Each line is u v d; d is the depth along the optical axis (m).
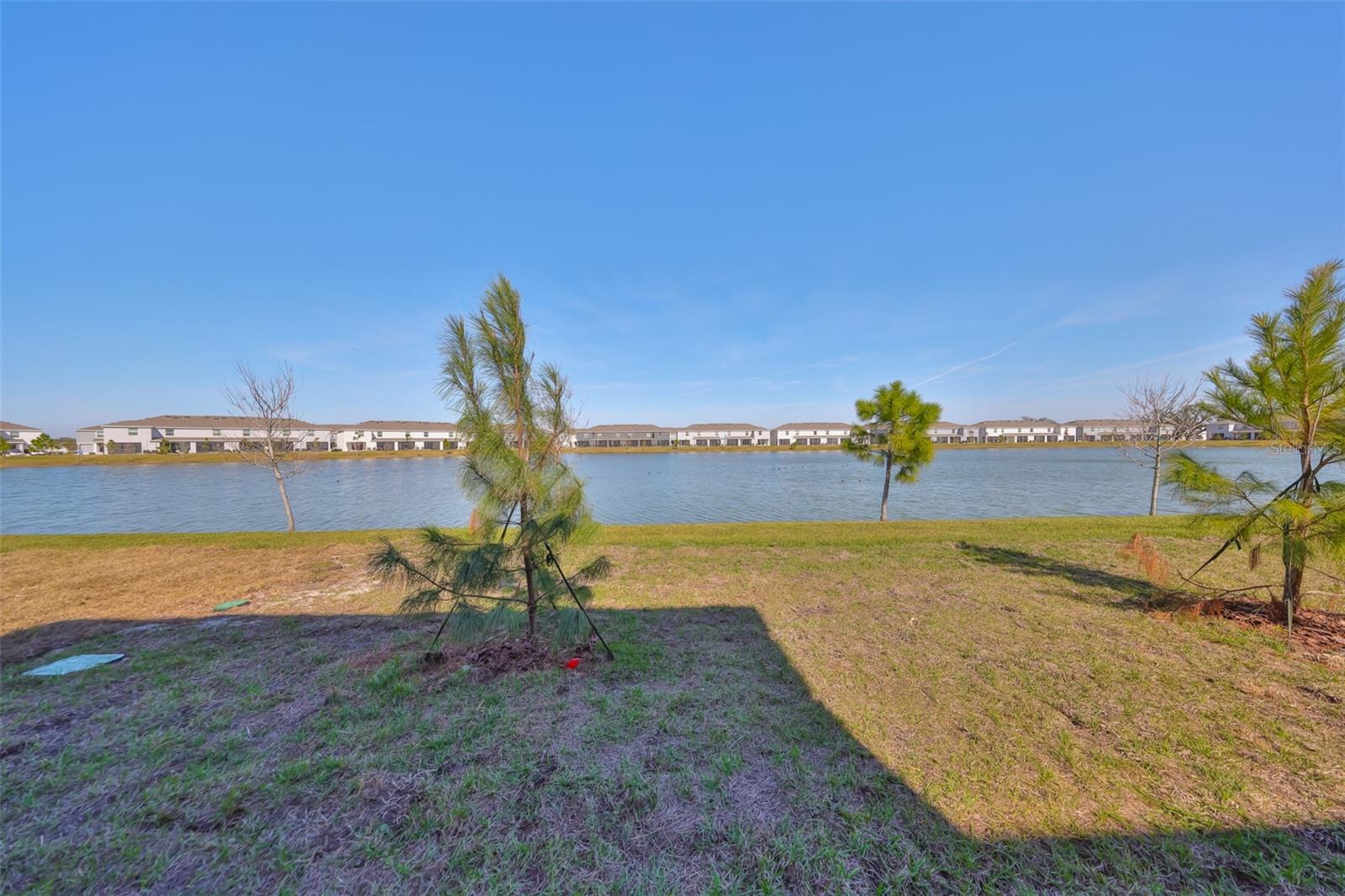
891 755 2.73
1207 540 8.51
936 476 32.75
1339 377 4.15
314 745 2.88
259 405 11.65
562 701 3.37
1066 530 9.62
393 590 6.41
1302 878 1.89
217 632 4.88
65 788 2.50
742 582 6.48
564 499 3.99
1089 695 3.38
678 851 2.07
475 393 3.85
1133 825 2.19
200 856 2.05
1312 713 3.10
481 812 2.31
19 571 7.82
